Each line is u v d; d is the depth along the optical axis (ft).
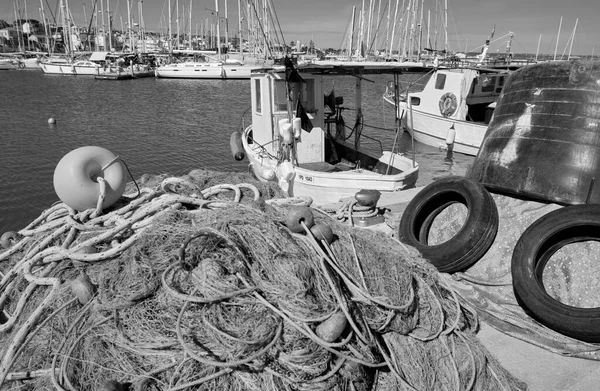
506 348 11.82
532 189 15.33
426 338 10.43
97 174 14.88
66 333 9.96
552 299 12.23
